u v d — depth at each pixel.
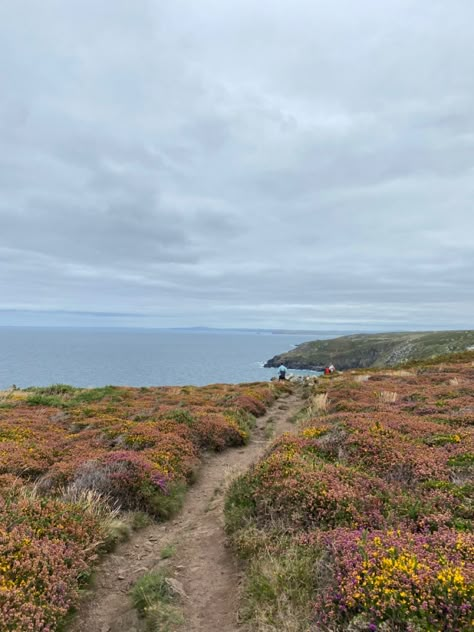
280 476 7.92
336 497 6.72
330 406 18.44
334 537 5.55
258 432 17.88
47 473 9.94
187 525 8.48
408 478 7.99
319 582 4.95
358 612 4.15
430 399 17.22
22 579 5.13
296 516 6.64
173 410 17.14
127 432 13.50
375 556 4.70
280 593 5.05
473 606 3.73
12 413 18.58
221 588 5.94
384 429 10.82
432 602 3.80
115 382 82.44
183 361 156.62
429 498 6.78
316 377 40.00
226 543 7.17
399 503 6.74
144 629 5.07
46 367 114.69
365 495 6.99
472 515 6.12
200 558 6.91
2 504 7.00
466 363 35.19
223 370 119.62
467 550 4.76
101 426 15.74
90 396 25.41
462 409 14.07
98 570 6.51
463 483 7.21
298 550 5.72
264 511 7.29
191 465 11.48
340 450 9.61
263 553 6.12
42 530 6.38
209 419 15.87
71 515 7.18
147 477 9.40
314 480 7.42
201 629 5.01
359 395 19.98
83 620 5.36
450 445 9.56
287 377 42.91
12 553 5.57
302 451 9.77
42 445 12.37
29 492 8.46
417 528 5.95
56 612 4.91
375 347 175.00
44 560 5.52
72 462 10.35
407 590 4.02
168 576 6.22
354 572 4.40
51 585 5.18
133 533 8.00
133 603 5.58
